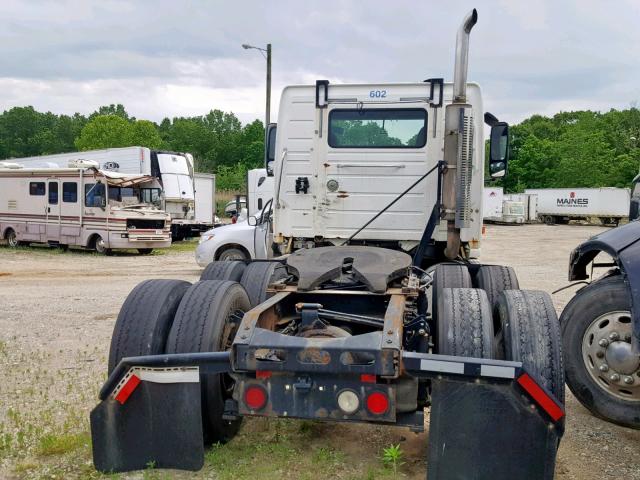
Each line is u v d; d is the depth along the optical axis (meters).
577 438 4.79
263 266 5.71
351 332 4.35
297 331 4.18
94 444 3.78
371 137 6.99
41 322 8.88
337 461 4.17
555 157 75.56
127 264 17.67
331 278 4.57
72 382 5.93
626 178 73.69
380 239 7.01
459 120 5.78
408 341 4.21
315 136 7.10
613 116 93.75
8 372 6.27
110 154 25.69
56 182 21.12
